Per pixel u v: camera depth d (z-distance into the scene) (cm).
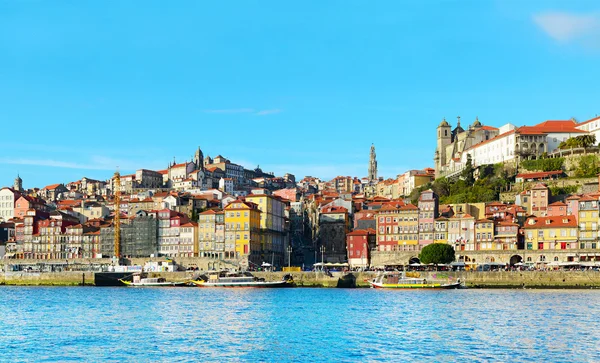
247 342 11762
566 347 11169
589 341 11675
